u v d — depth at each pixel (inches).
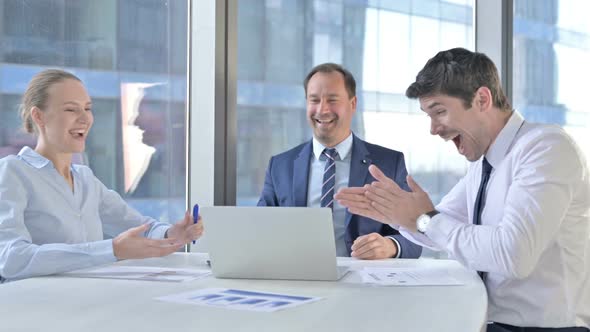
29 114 89.2
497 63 157.6
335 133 109.9
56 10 120.8
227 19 124.2
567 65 173.9
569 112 174.7
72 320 49.6
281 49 139.3
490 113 73.7
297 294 61.5
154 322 48.8
